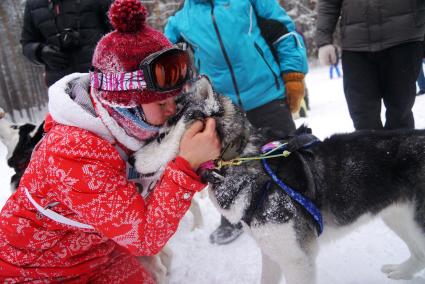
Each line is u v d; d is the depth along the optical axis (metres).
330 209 1.73
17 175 2.44
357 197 1.74
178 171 1.31
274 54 2.45
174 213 1.33
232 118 1.52
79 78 1.54
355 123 2.90
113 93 1.31
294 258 1.59
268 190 1.56
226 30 2.27
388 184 1.77
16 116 7.45
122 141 1.44
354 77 2.80
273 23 2.38
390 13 2.52
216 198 1.60
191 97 1.46
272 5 2.40
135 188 1.44
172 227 1.36
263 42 2.39
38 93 8.47
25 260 1.49
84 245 1.55
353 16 2.66
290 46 2.40
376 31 2.59
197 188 1.33
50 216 1.45
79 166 1.32
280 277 1.91
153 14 14.20
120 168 1.41
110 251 1.67
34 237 1.47
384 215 1.98
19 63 7.82
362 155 1.75
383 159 1.76
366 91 2.79
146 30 1.35
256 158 1.54
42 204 1.42
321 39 2.95
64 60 3.11
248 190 1.56
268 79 2.38
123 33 1.32
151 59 1.27
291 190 1.56
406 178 1.76
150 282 1.76
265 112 2.43
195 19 2.34
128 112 1.37
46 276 1.53
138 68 1.30
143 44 1.30
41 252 1.50
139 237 1.38
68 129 1.38
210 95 1.43
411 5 2.48
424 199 1.74
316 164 1.71
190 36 2.37
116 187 1.36
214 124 1.37
